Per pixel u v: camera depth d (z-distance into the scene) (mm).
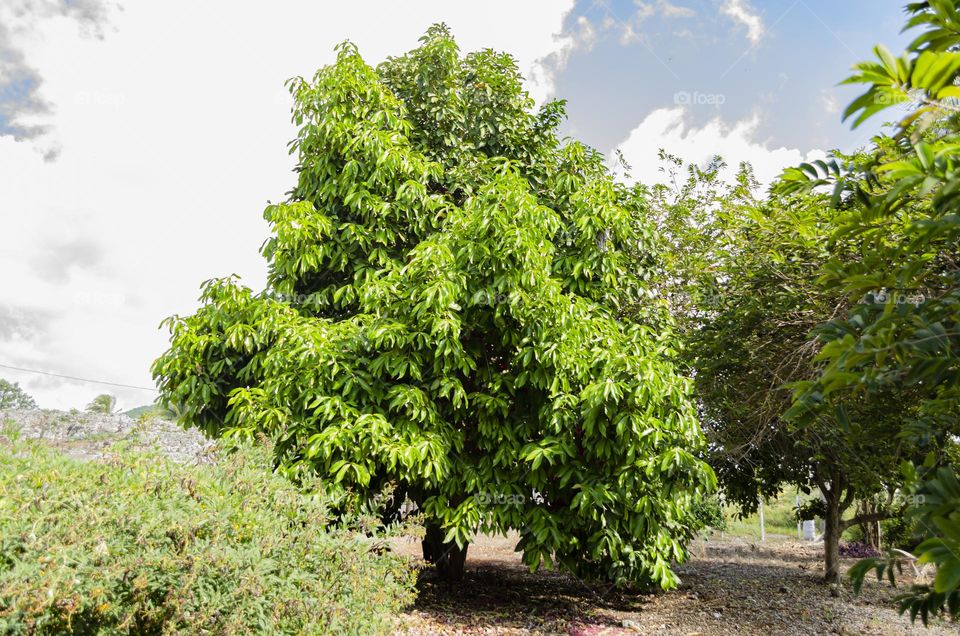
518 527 6633
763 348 4824
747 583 9148
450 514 6340
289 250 7242
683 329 7828
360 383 6152
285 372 6223
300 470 5609
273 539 3357
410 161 7387
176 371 7012
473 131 8422
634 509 6320
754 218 4617
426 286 6105
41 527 2570
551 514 6551
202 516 3082
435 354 6012
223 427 6930
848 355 1768
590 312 7191
